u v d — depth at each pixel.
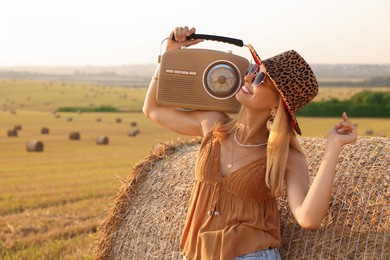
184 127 3.98
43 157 27.22
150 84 4.09
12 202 13.16
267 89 3.33
